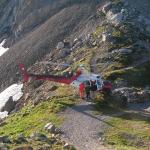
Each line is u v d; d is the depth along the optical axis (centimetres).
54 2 13250
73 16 11469
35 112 6038
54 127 4941
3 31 14462
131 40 8488
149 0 10875
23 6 14250
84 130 4928
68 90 6712
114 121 5259
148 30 9288
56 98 6400
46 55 10712
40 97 7125
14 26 14175
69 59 8912
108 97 6116
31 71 9838
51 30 11544
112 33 8856
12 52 12000
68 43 10131
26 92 9044
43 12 13325
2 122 6456
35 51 11112
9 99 9144
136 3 10575
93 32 9562
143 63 7612
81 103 6009
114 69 7388
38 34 11944
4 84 10856
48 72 8938
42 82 8881
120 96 6088
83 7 11612
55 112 5722
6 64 11562
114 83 6744
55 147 3769
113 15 9762
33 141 3916
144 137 4669
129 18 9519
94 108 5794
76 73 6569
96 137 4678
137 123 5159
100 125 5112
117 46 8275
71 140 4547
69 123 5216
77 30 10706
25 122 5600
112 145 4397
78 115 5538
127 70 7175
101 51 8262
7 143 3700
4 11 15362
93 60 7906
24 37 12950
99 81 6206
